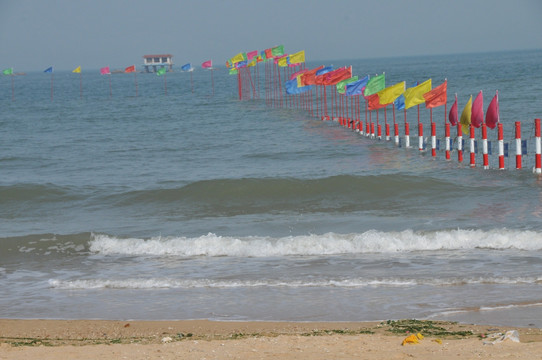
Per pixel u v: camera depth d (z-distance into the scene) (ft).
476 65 625.41
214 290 51.29
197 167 116.67
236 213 81.10
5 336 41.50
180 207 85.35
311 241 63.26
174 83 527.40
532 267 53.98
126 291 52.06
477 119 101.09
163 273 57.11
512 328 39.93
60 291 52.60
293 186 89.71
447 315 43.32
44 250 65.87
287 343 36.76
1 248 66.44
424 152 120.78
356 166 110.63
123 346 36.70
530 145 120.88
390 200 84.43
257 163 118.93
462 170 101.60
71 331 42.50
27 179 107.55
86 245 66.90
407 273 53.83
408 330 39.75
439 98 114.11
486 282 50.19
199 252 63.26
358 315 44.29
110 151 140.36
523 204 78.69
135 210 84.53
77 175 110.93
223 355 34.30
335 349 35.19
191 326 42.93
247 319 44.37
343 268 56.13
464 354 33.35
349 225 72.23
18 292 52.90
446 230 66.85
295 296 48.91
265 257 61.00
